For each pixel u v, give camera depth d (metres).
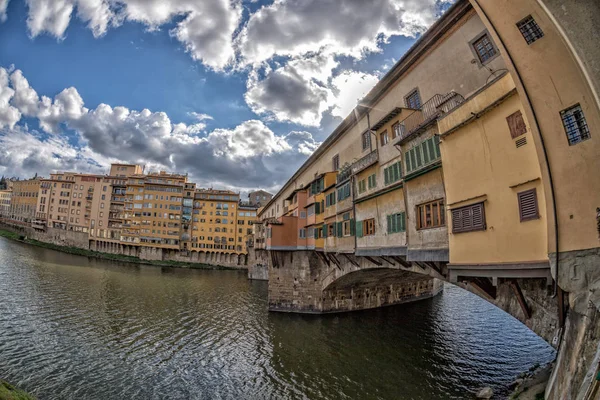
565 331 9.64
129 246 102.06
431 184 14.95
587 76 7.87
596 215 8.06
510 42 9.69
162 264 94.94
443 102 15.10
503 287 12.75
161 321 33.41
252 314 36.62
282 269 37.84
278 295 37.62
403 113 17.97
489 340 25.77
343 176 26.56
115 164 121.19
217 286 60.62
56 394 18.05
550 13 8.39
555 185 8.95
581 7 8.11
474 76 14.63
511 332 27.94
